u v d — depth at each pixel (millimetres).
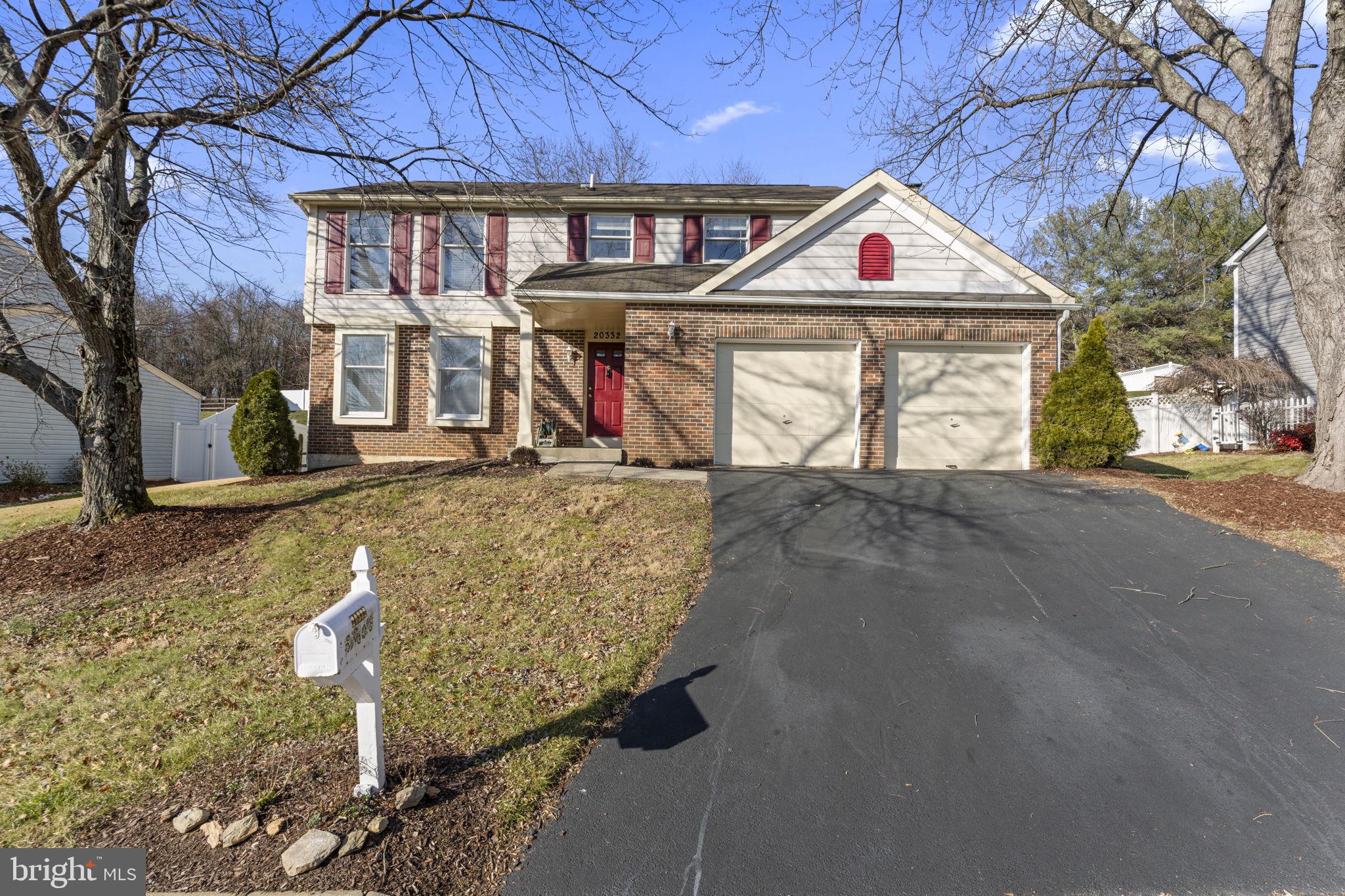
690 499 8828
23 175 6605
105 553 7332
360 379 14859
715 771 3605
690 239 15203
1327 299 8102
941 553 6805
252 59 6242
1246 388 17125
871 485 9484
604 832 3156
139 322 10117
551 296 11820
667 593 5934
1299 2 8320
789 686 4449
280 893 2672
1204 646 4922
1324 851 3072
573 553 6984
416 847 2951
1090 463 10789
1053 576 6195
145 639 5332
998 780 3555
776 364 12117
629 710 4180
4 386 16484
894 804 3373
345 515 8586
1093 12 9227
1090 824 3240
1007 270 12094
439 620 5500
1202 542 6902
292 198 14586
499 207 14430
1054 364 11891
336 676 2768
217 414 21234
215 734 3881
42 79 6398
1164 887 2889
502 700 4211
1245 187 10312
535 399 14898
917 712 4156
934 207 11484
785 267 12172
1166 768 3645
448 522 8164
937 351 12055
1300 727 3977
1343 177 8039
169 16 6543
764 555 6855
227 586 6508
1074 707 4199
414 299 14883
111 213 8289
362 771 3213
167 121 6789
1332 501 7469
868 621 5367
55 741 3877
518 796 3328
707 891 2832
